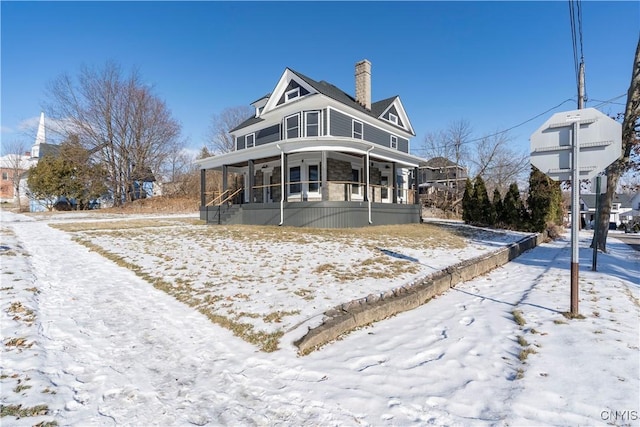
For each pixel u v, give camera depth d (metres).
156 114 31.64
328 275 6.39
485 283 7.09
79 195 28.97
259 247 9.38
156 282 6.26
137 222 17.95
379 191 20.36
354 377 3.05
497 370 3.11
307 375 3.10
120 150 30.30
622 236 23.12
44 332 4.08
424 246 10.47
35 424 2.40
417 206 18.91
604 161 4.15
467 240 12.77
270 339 3.82
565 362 3.12
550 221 19.02
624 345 3.43
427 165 41.16
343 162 17.81
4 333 3.93
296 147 14.24
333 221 13.64
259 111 22.41
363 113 17.69
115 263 7.84
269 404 2.67
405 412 2.51
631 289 6.04
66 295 5.56
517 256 11.35
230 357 3.49
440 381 2.95
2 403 2.62
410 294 5.39
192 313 4.78
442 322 4.55
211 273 6.66
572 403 2.49
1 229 13.61
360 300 4.89
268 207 14.88
